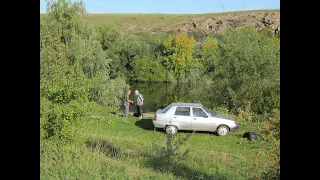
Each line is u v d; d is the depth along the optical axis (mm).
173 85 48188
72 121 8445
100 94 19609
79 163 6883
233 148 12297
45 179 5711
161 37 57188
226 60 20391
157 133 14703
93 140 10117
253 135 13711
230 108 20562
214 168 8359
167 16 119312
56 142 7988
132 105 27375
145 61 50250
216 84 20875
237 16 98938
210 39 49562
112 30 48156
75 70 9266
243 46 19969
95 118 10453
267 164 8258
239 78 19578
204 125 14758
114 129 14844
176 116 14797
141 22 113500
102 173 6527
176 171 7668
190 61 51188
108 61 21656
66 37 19734
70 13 20062
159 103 30594
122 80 22516
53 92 8289
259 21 91000
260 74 19609
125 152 9312
